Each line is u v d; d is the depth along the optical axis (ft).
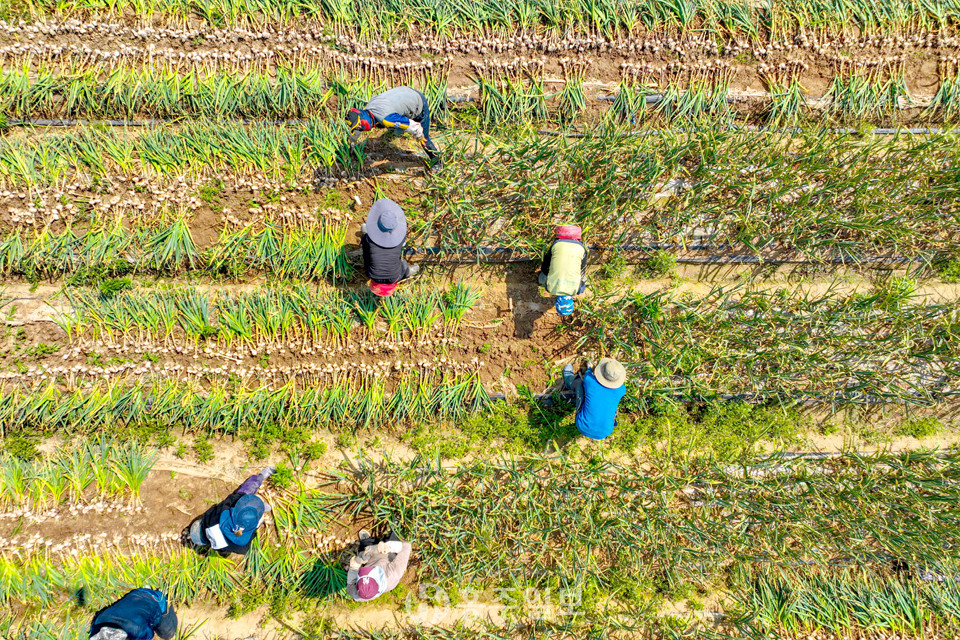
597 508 18.92
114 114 18.58
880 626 18.70
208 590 18.53
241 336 18.49
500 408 19.25
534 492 18.67
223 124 18.52
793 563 19.11
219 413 18.35
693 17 18.80
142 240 17.98
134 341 18.29
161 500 18.42
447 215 18.61
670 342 18.79
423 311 18.70
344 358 18.92
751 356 18.89
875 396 19.29
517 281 19.39
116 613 15.65
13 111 18.16
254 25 18.28
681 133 19.13
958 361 19.06
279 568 18.29
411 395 18.92
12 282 18.19
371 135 18.49
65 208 17.85
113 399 18.16
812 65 19.13
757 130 19.26
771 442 19.44
